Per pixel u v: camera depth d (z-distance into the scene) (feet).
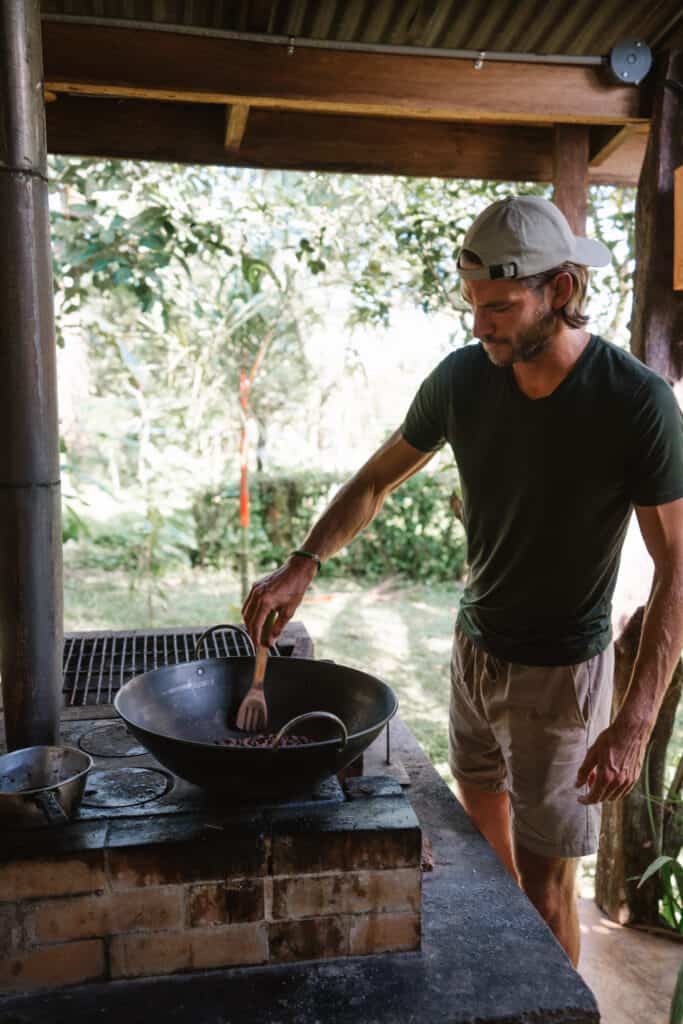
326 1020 4.11
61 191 16.67
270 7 7.02
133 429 21.90
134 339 28.66
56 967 4.32
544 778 5.65
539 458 5.21
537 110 7.66
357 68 7.40
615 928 8.48
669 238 7.47
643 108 7.76
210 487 24.07
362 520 6.07
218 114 8.91
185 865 4.33
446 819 6.02
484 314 4.89
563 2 7.11
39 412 4.83
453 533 23.76
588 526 5.26
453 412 5.66
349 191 18.81
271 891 4.43
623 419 4.94
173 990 4.32
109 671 7.41
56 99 8.68
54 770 4.77
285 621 5.40
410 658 17.17
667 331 7.54
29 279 4.69
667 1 7.19
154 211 13.67
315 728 5.30
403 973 4.45
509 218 4.70
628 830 8.35
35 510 4.89
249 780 4.29
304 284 25.17
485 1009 4.18
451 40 7.51
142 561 21.20
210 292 23.06
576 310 4.92
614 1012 7.13
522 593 5.56
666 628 4.84
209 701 5.40
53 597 5.05
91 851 4.24
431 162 9.32
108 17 6.98
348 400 35.86
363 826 4.46
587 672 5.55
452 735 6.58
